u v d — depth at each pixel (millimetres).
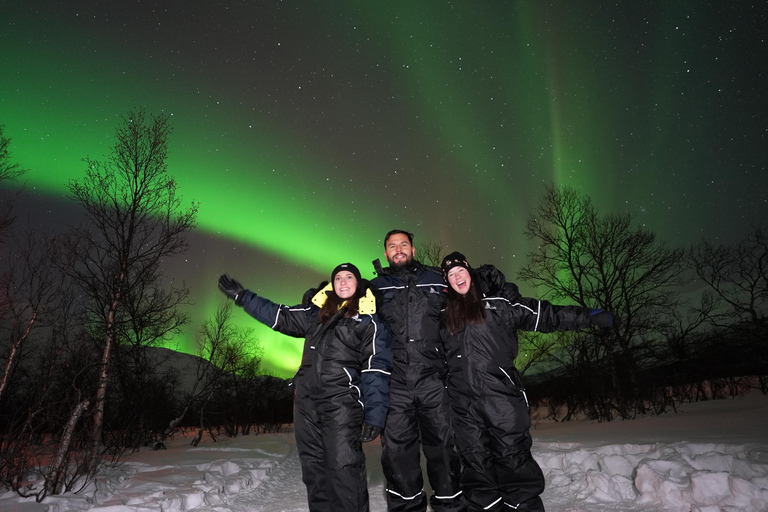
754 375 19312
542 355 18594
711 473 3725
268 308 3938
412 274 4020
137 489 5234
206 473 6242
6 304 5031
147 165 8320
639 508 3863
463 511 3809
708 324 18266
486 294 3773
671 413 15430
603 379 17312
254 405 21438
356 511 3441
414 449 3832
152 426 12812
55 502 4480
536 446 7055
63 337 5281
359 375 3652
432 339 3867
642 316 17875
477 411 3648
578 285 19000
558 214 19984
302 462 3670
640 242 18453
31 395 5086
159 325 9641
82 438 5988
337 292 3736
